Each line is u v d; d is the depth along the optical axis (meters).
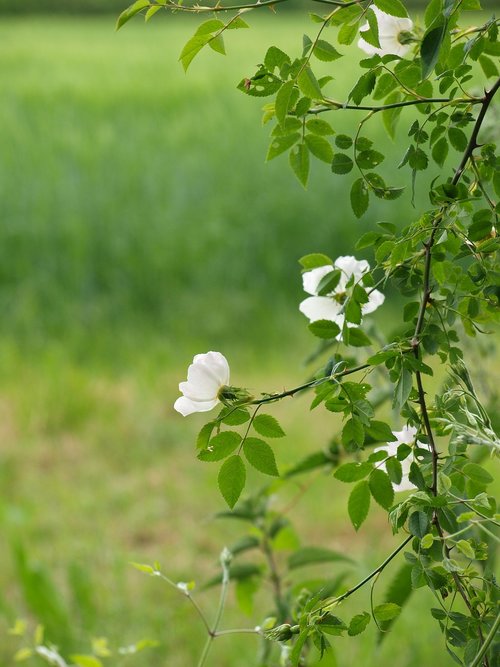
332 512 5.65
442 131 1.39
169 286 9.98
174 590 4.81
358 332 1.32
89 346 8.82
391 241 1.30
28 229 10.35
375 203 10.71
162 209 11.38
